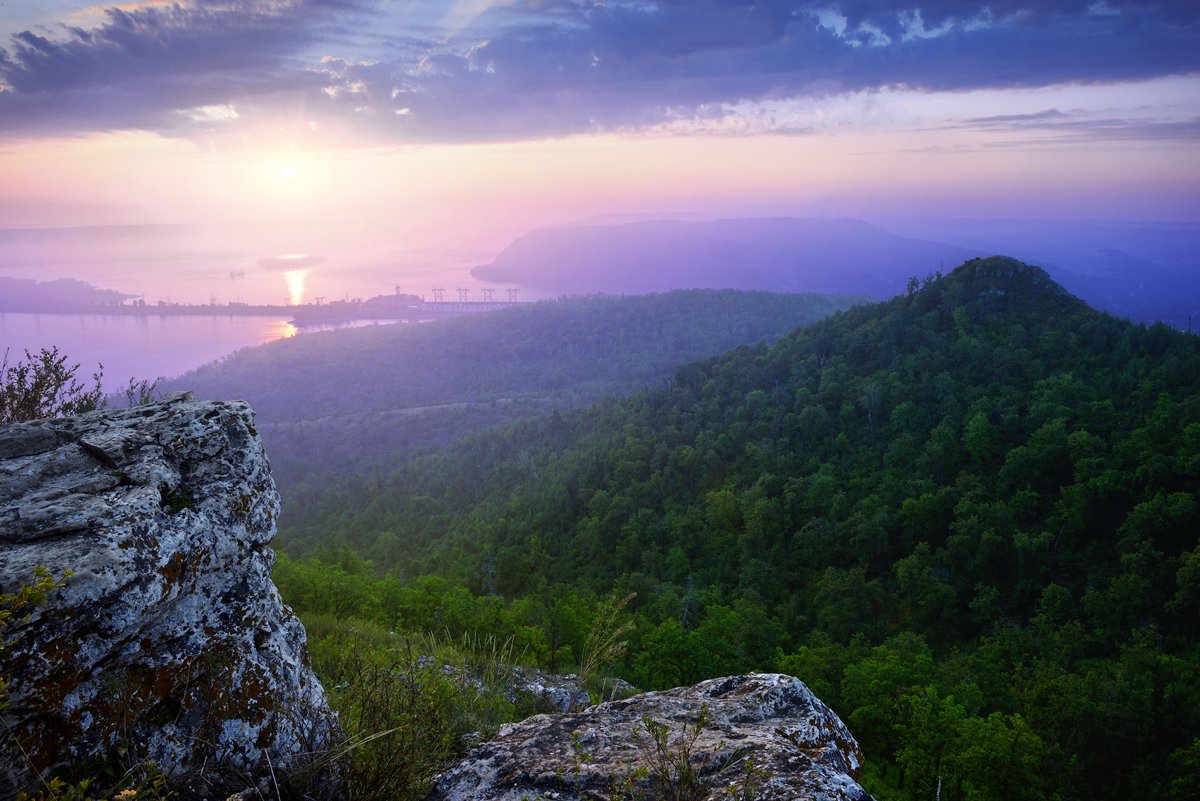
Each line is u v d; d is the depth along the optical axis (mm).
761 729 3371
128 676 2908
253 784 3156
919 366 108000
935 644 64000
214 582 3439
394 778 3281
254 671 3418
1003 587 69125
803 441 99250
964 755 31656
